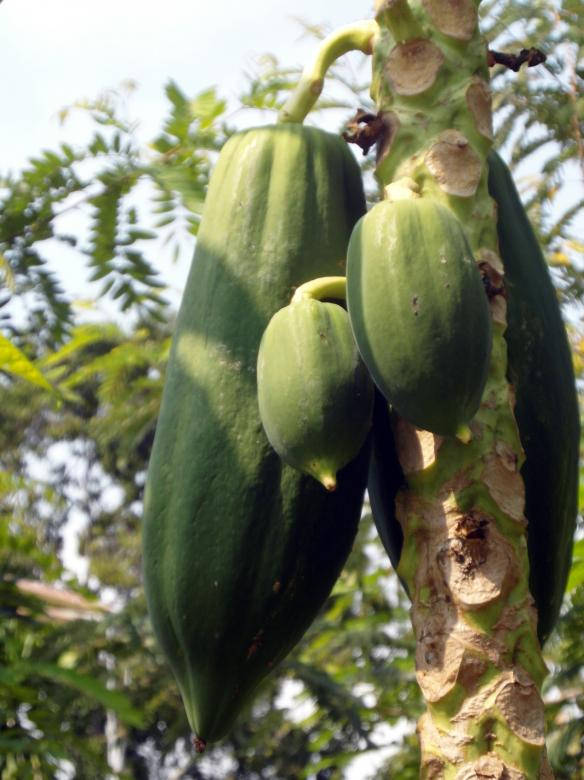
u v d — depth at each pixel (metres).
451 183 0.87
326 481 0.83
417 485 0.82
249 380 0.93
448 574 0.80
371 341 0.79
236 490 0.91
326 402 0.82
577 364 1.48
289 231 0.98
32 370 1.09
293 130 1.02
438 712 0.78
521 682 0.78
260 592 0.90
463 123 0.89
